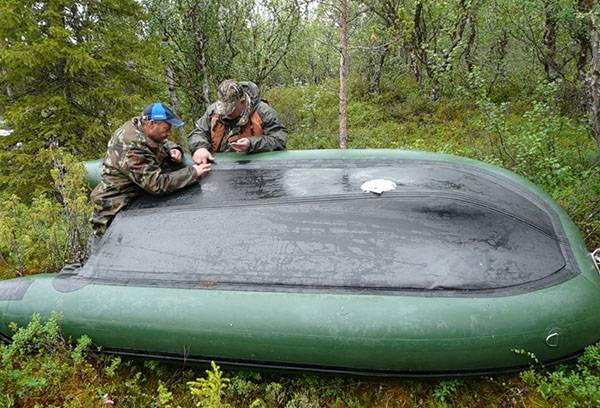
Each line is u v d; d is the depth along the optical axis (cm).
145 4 676
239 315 235
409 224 256
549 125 429
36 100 589
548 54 637
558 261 243
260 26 793
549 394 234
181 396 263
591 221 365
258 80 800
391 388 255
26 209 440
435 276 235
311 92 977
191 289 249
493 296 227
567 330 224
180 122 299
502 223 256
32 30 559
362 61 942
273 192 290
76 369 272
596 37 379
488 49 825
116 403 259
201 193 301
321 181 296
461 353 222
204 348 244
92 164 420
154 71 688
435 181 287
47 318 260
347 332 224
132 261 271
